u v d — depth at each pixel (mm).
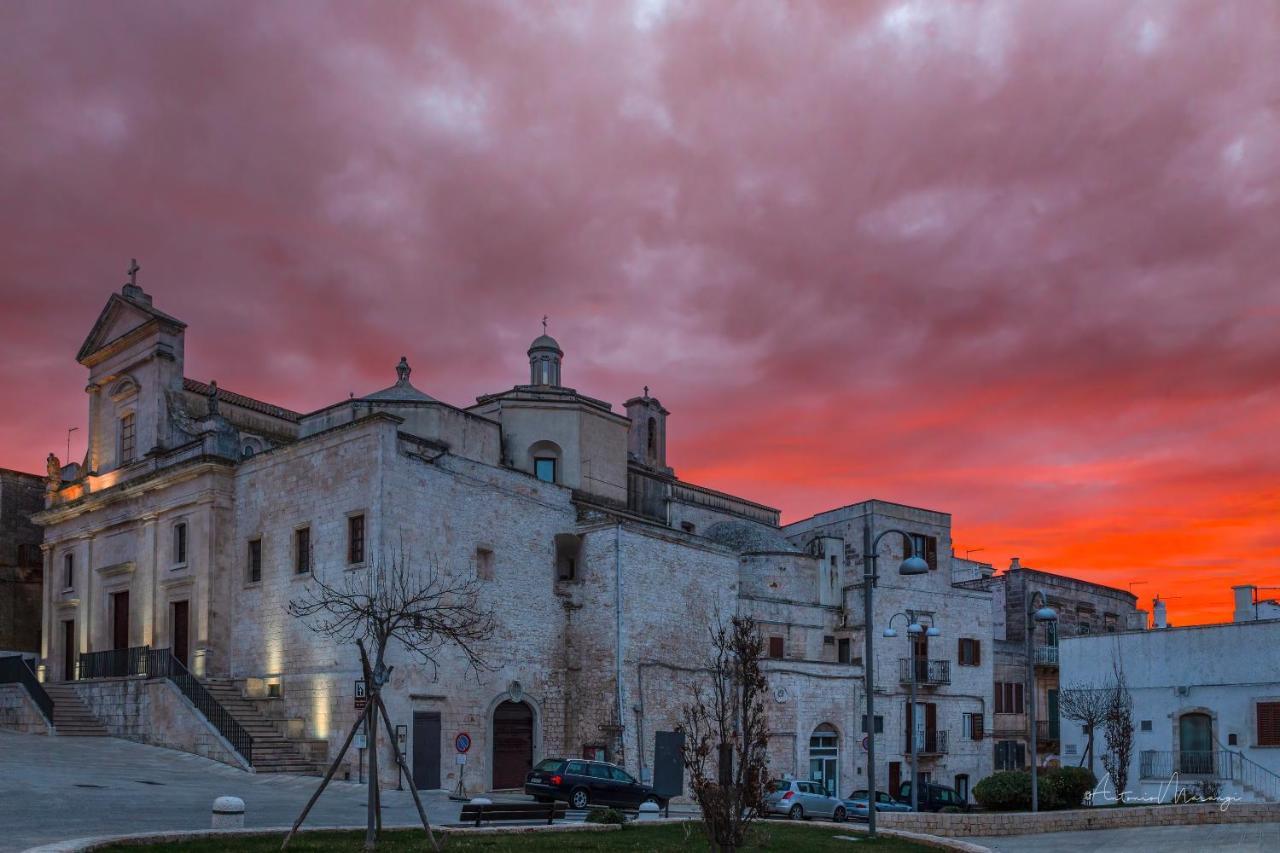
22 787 27141
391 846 19484
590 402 53812
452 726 38625
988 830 31453
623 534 44125
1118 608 72312
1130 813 34219
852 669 51438
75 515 50750
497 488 42312
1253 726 44562
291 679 39062
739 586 52719
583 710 43344
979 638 59000
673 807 39000
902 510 57531
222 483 43219
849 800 40406
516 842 21234
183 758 36188
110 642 47844
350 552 38094
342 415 47000
